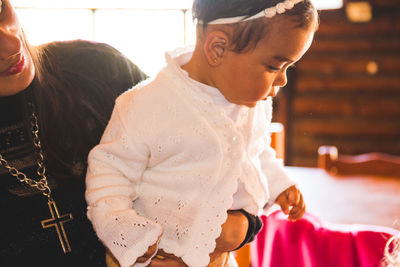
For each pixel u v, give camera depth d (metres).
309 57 6.38
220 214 0.83
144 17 4.68
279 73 0.79
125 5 4.69
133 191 0.85
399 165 2.74
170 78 0.85
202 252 0.83
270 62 0.76
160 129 0.83
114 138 0.85
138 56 3.69
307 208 2.18
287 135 6.55
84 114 0.91
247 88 0.78
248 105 0.83
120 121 0.85
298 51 0.76
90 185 0.82
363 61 6.24
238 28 0.75
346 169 2.83
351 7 6.00
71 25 4.76
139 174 0.85
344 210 2.15
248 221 0.88
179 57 0.90
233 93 0.80
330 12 6.14
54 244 0.85
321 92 6.43
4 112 0.82
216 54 0.79
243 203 0.90
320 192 2.44
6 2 0.74
